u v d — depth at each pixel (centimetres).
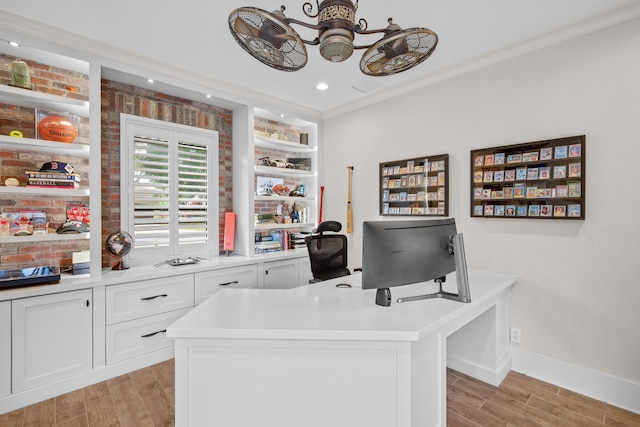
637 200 199
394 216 342
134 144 296
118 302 246
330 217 416
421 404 148
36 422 191
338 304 173
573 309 225
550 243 235
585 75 218
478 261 274
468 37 236
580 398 217
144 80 281
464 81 283
